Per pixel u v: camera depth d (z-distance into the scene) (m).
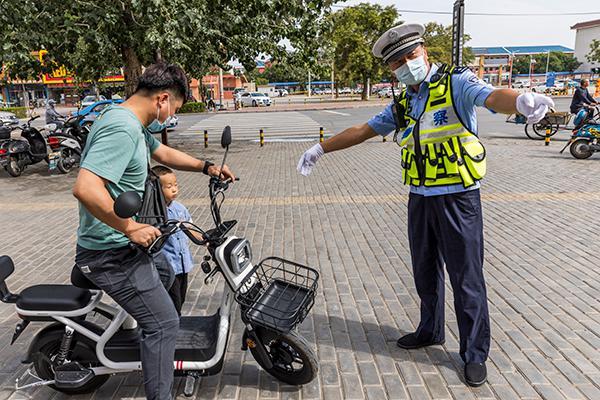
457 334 3.46
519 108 2.21
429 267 3.07
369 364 3.13
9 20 8.51
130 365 2.59
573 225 5.92
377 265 4.82
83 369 2.63
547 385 2.85
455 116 2.62
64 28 9.44
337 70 41.34
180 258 3.29
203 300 4.12
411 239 3.06
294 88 91.38
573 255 4.93
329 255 5.13
